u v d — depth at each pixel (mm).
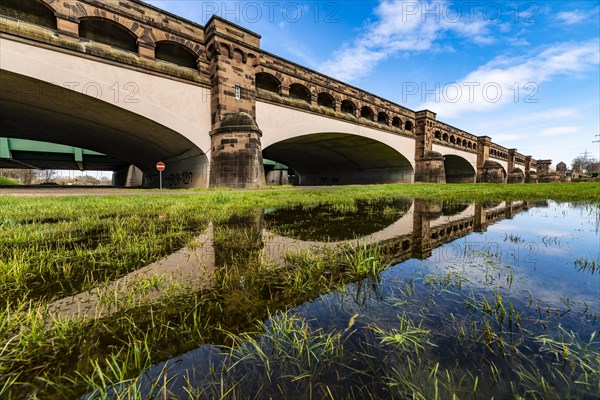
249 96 21969
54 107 18047
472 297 2156
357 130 31750
